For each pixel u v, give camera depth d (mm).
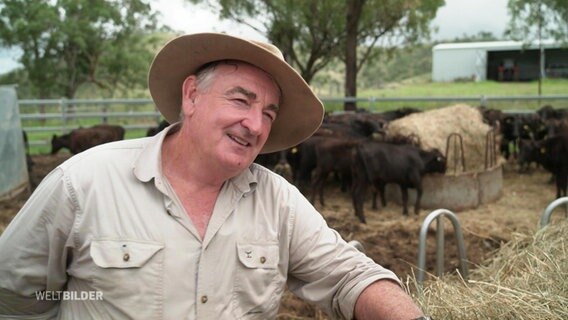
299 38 22641
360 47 26188
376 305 2129
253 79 2170
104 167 2164
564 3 21781
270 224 2248
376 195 10289
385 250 7492
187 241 2119
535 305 2646
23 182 11180
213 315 2119
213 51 2174
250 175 2266
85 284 2137
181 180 2211
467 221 9008
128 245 2070
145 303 2061
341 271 2285
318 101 2344
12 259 2205
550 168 11484
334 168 10430
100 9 29984
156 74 2395
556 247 3629
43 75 31281
